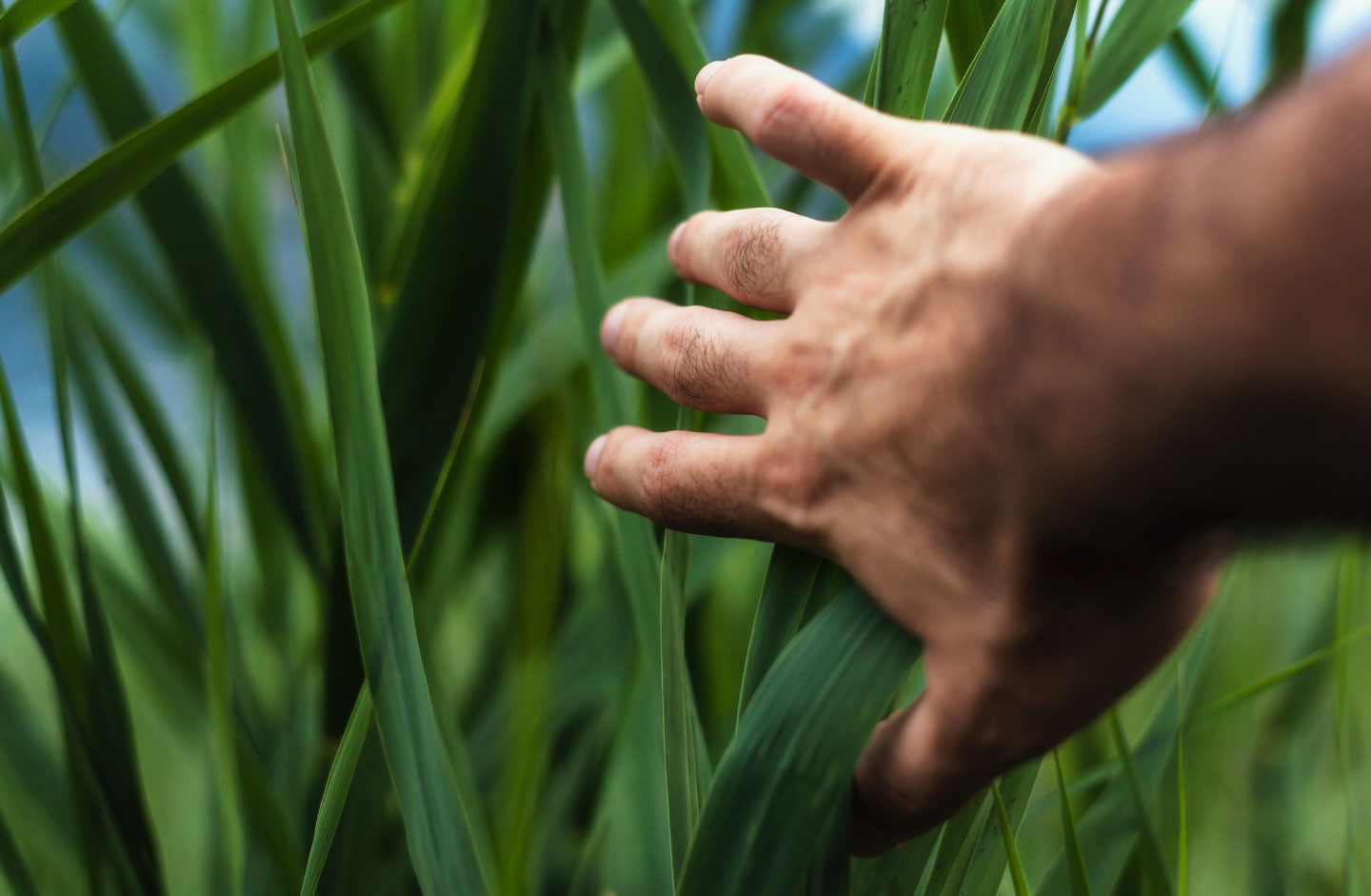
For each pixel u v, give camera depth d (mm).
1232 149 460
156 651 704
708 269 548
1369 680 748
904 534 501
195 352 779
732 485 525
